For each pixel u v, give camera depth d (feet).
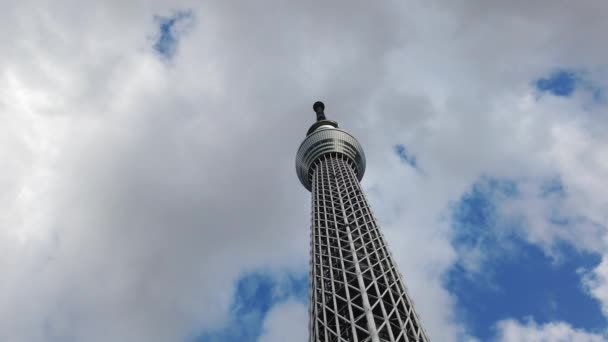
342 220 334.24
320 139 496.23
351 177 414.00
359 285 244.01
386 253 281.13
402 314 229.25
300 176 513.45
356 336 206.90
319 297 254.06
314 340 232.73
